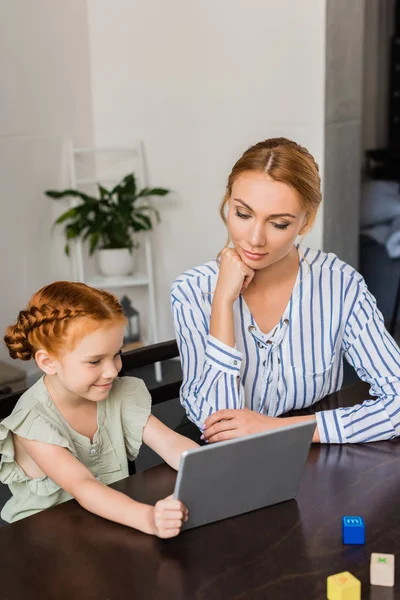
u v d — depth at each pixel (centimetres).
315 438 143
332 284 162
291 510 118
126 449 148
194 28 389
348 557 105
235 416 144
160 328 431
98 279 400
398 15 561
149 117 408
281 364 161
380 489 125
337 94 387
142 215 395
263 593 97
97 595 97
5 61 365
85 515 118
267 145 141
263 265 146
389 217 467
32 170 387
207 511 113
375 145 583
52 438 127
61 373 129
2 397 144
